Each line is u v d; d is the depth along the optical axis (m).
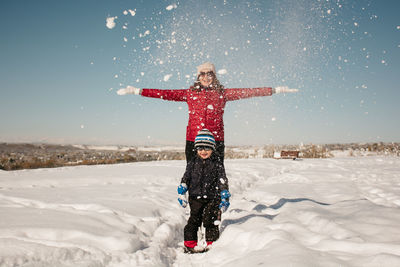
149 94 3.40
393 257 1.64
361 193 4.84
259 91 3.41
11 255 1.97
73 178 6.53
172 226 3.18
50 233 2.47
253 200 4.86
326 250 2.00
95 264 2.01
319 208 3.39
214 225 2.87
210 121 3.30
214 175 2.97
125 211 3.37
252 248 2.30
